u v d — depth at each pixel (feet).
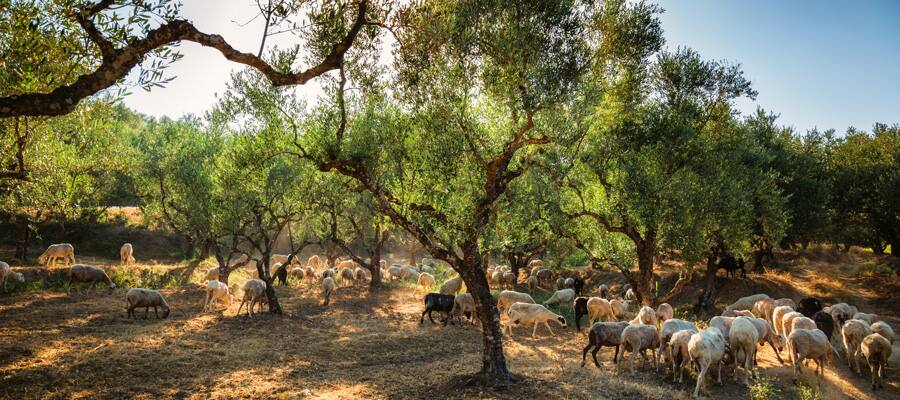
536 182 54.90
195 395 39.81
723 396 43.47
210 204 91.20
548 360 54.44
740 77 74.23
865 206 132.57
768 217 93.91
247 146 52.70
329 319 75.56
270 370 47.34
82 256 122.11
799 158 125.49
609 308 74.43
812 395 44.57
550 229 72.74
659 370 51.24
